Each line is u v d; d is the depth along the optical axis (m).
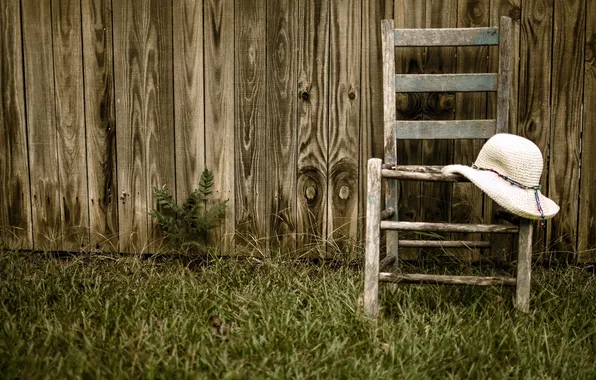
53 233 3.67
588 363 2.37
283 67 3.42
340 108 3.43
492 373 2.31
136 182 3.59
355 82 3.40
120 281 3.18
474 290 2.99
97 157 3.59
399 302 2.93
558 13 3.29
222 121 3.49
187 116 3.51
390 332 2.56
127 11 3.45
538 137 3.37
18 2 3.50
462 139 3.38
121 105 3.53
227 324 2.67
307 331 2.51
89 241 3.66
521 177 2.66
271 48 3.41
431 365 2.32
